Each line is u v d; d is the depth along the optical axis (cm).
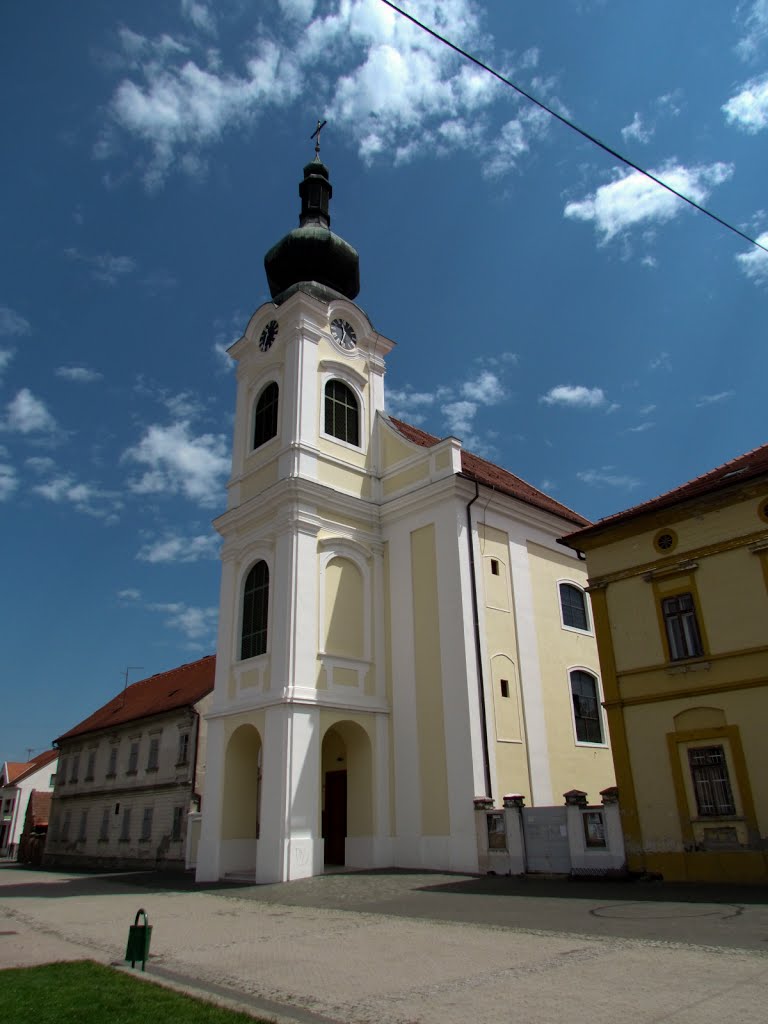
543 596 2781
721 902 1219
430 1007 694
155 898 1873
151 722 4078
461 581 2420
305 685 2320
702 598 1653
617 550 1827
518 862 1902
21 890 2170
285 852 2095
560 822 1812
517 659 2548
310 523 2520
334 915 1399
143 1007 693
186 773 3656
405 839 2303
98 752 4575
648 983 726
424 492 2622
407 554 2628
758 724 1509
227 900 1772
